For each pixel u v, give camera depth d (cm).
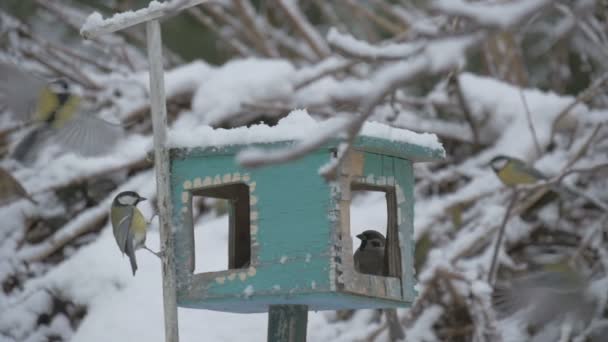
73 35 1727
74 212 1255
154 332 959
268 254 659
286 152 341
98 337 964
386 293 682
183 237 681
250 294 655
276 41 1769
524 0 327
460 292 1128
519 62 1488
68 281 1055
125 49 1491
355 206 1216
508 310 1050
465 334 1172
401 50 425
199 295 670
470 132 1325
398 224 710
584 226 1273
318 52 1546
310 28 1567
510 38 1445
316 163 659
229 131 680
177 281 679
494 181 1220
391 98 1189
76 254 1095
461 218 1205
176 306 673
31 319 1064
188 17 1741
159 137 684
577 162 1245
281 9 1548
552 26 1566
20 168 1254
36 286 1077
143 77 1388
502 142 1281
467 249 1139
